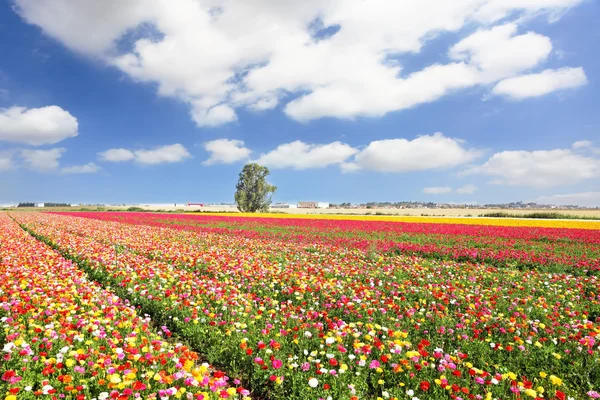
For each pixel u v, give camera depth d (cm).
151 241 1862
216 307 785
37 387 462
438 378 519
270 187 7956
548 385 516
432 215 6388
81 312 714
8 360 493
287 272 1123
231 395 459
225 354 604
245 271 1107
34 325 591
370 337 600
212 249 1611
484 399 466
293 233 2641
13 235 2014
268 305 838
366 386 500
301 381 494
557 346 632
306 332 612
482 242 2203
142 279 1023
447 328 697
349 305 788
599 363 561
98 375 473
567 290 984
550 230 2923
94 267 1194
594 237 2447
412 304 870
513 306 826
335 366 538
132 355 521
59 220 3584
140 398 430
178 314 768
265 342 607
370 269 1253
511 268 1434
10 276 929
